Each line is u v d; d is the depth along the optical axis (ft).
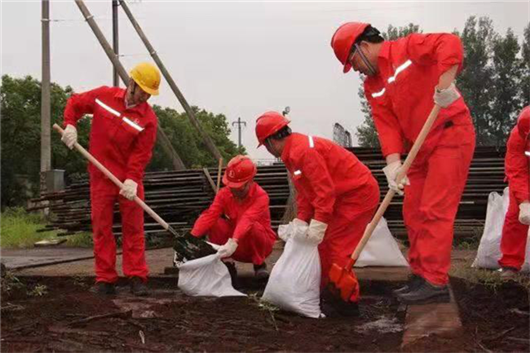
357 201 15.57
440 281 14.38
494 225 21.01
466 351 11.07
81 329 13.44
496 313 14.96
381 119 15.57
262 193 18.74
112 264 18.43
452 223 14.56
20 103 110.22
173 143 120.88
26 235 41.68
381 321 15.17
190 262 17.37
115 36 67.67
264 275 19.76
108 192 18.26
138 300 17.35
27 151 112.16
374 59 15.28
